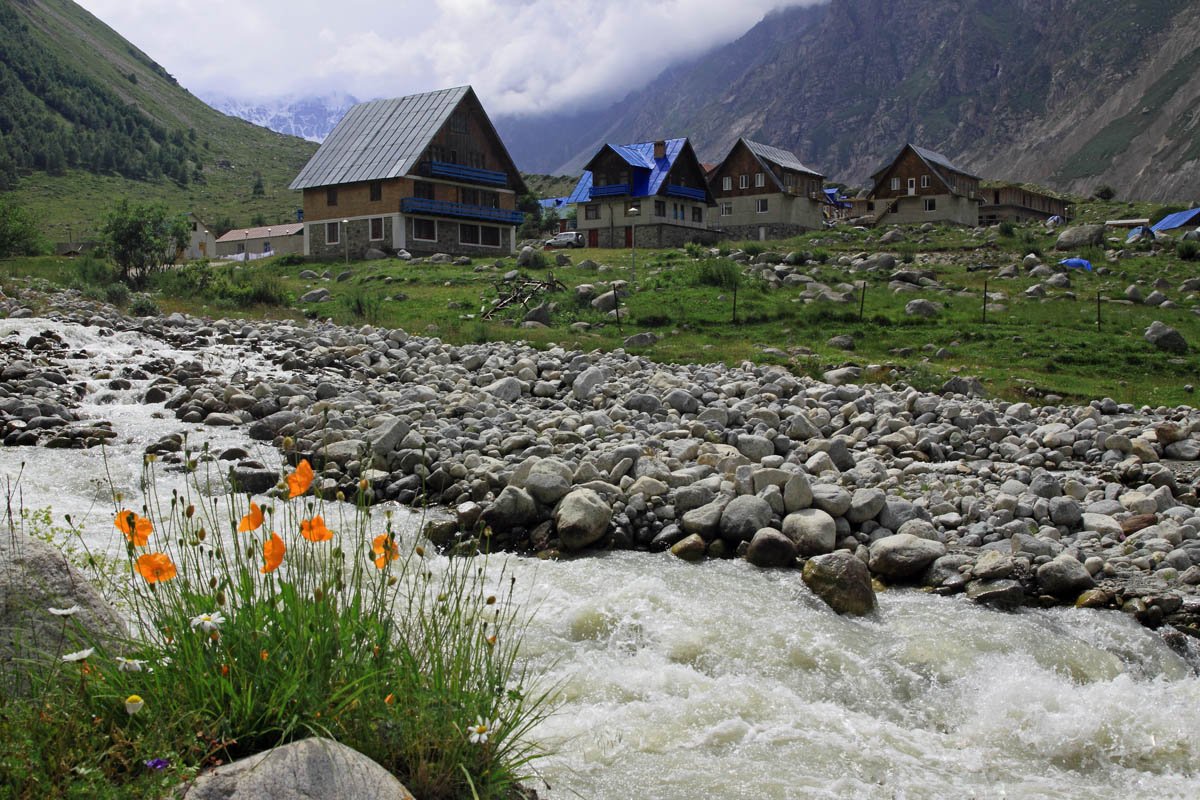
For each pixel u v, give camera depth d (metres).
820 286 44.53
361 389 19.80
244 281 39.28
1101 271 51.28
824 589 10.35
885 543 11.73
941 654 8.96
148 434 15.50
